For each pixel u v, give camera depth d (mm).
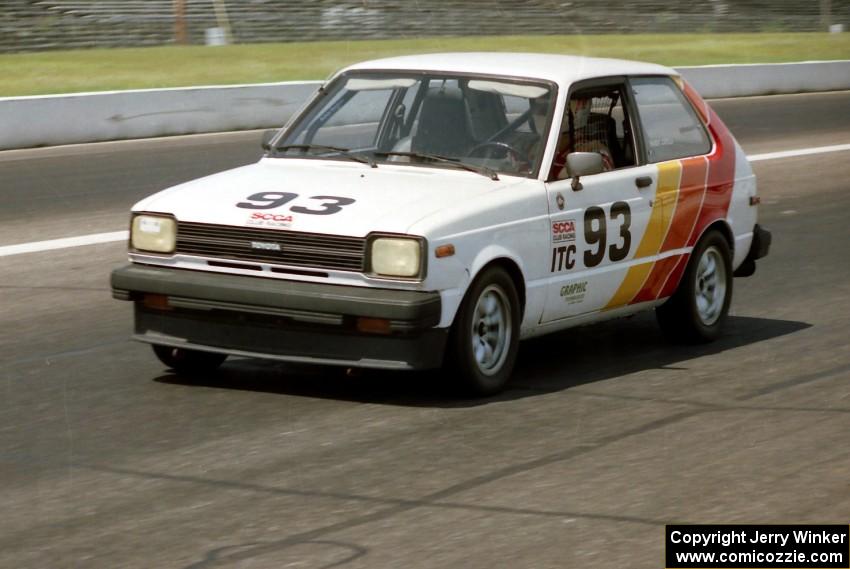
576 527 15281
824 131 69000
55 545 14633
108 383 22000
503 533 15031
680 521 15555
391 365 20000
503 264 21391
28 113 55312
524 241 21531
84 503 16078
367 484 16828
